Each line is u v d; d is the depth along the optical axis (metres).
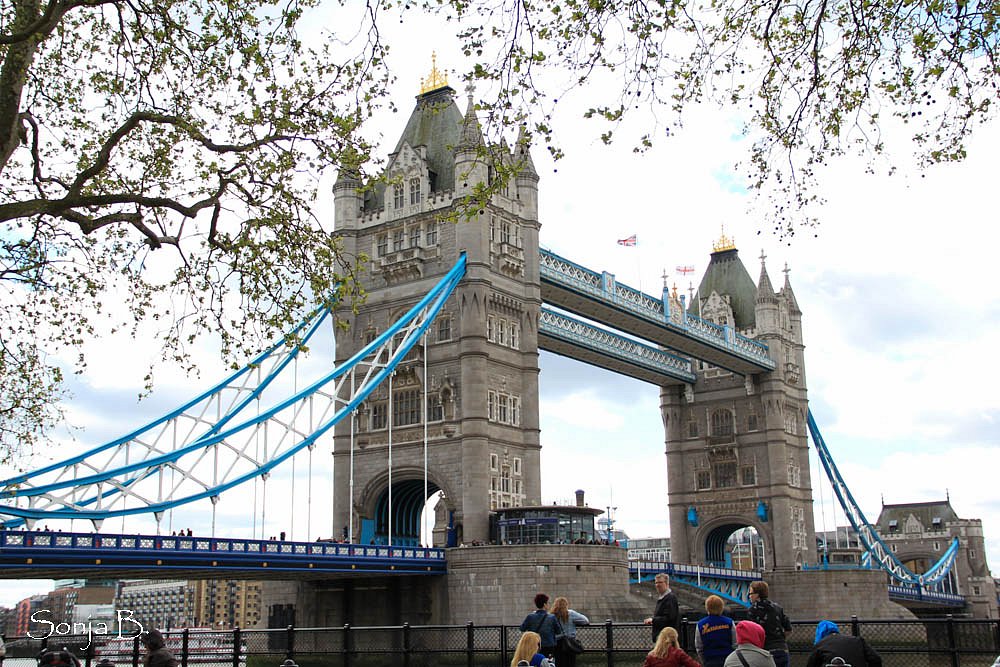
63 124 32.34
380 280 88.06
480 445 80.00
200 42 30.28
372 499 85.19
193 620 197.12
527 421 85.69
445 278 81.50
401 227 88.06
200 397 71.69
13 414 33.69
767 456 127.31
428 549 75.31
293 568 64.69
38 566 52.00
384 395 86.12
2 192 31.69
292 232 31.97
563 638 24.66
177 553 58.12
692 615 57.09
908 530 198.00
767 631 22.16
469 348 81.56
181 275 31.73
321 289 32.91
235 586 192.88
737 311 134.62
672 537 132.00
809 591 109.19
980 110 24.23
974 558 193.62
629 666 29.33
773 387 128.38
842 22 24.88
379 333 87.06
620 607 75.69
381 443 85.12
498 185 28.03
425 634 39.38
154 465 62.56
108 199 27.11
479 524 78.56
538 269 89.06
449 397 82.19
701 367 134.50
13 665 33.22
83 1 25.22
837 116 25.44
